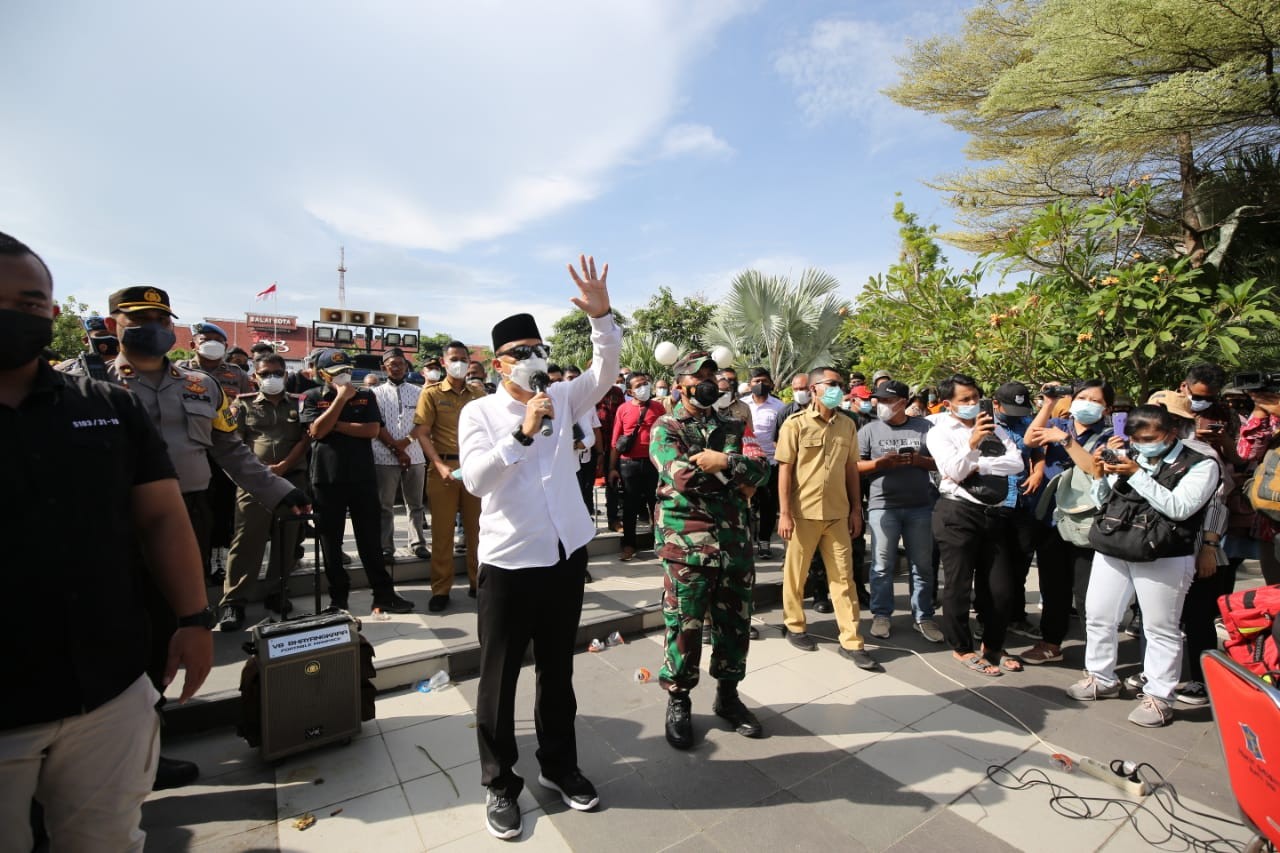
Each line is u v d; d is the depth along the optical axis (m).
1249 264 7.52
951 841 2.26
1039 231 6.46
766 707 3.27
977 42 10.27
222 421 2.98
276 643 2.60
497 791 2.26
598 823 2.33
